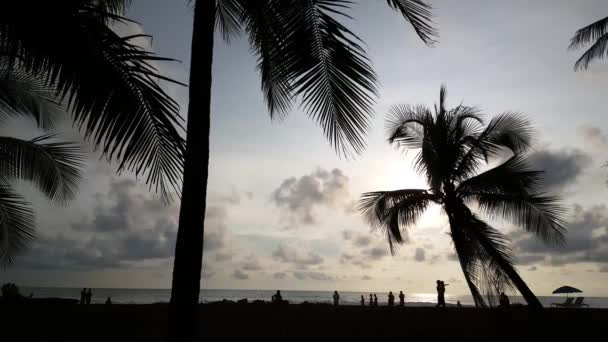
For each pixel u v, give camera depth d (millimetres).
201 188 4316
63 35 3027
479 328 15336
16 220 10164
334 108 5379
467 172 14305
